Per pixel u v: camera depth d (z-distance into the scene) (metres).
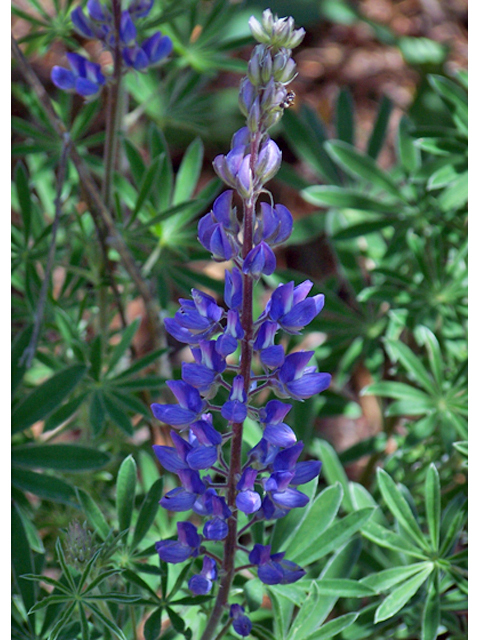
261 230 0.39
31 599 0.46
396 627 0.51
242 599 0.49
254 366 0.58
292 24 0.37
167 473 0.58
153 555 0.48
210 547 0.49
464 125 0.56
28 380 0.60
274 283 0.60
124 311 0.58
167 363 0.58
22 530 0.46
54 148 0.61
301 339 0.60
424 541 0.48
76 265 0.60
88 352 0.55
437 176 0.56
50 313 0.57
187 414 0.39
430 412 0.54
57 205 0.50
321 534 0.46
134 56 0.51
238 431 0.40
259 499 0.39
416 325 0.57
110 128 0.53
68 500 0.46
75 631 0.46
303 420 0.56
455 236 0.61
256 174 0.38
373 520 0.50
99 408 0.51
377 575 0.47
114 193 0.57
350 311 0.61
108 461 0.47
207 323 0.39
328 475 0.53
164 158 0.59
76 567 0.43
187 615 0.49
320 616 0.45
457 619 0.51
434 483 0.48
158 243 0.59
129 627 0.48
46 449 0.47
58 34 0.60
